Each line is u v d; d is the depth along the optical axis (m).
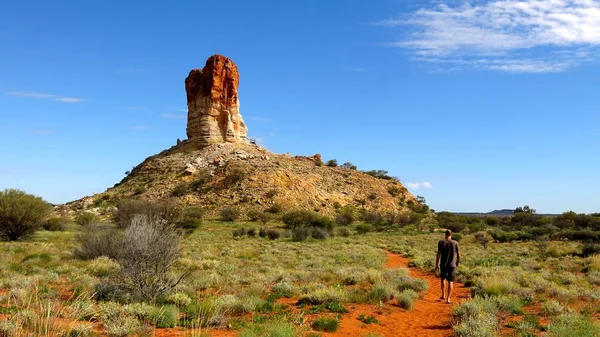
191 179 109.06
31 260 23.86
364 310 13.38
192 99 131.12
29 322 8.59
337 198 107.88
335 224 76.31
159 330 10.26
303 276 19.02
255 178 104.31
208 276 18.17
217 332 10.39
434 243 46.34
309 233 55.81
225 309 12.44
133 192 107.88
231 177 105.50
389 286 15.98
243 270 21.80
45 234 50.88
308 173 117.69
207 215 88.38
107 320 10.41
